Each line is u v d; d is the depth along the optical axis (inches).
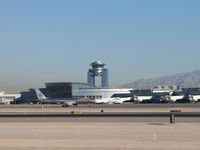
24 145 1652.3
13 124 2770.7
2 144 1690.5
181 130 2252.7
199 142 1731.1
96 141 1785.2
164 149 1517.0
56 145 1646.2
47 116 3585.1
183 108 5349.4
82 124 2694.4
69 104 7603.4
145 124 2655.0
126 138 1904.5
